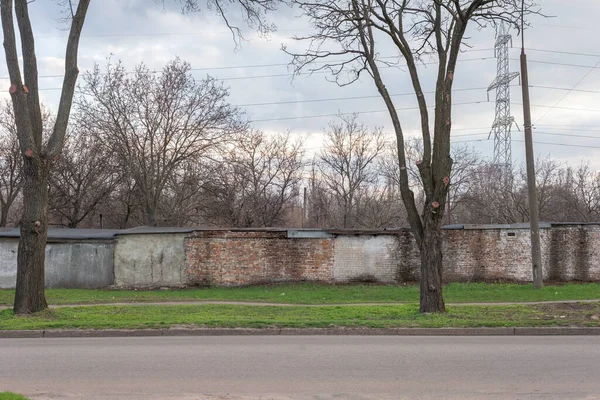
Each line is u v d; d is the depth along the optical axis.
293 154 41.62
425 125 14.20
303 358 8.90
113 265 22.72
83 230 23.86
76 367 8.24
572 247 24.03
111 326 11.91
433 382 7.27
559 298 18.53
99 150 33.03
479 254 23.86
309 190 46.50
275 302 17.88
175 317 13.34
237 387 7.03
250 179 38.97
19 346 10.24
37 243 13.80
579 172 45.72
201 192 35.72
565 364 8.41
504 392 6.77
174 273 22.61
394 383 7.22
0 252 22.41
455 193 48.97
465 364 8.40
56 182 33.53
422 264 14.09
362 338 11.17
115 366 8.30
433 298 13.88
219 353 9.37
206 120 32.78
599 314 13.47
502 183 46.03
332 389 6.92
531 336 11.49
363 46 15.09
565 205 44.53
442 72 14.08
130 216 37.56
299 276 23.12
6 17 13.58
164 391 6.84
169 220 34.56
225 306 15.91
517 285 22.23
